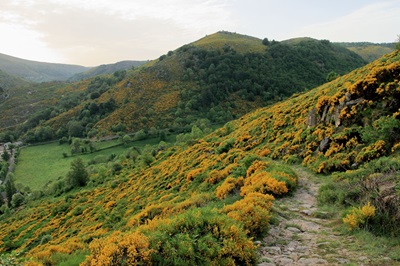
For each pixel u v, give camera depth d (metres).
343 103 18.59
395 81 16.39
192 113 120.75
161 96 133.12
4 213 56.50
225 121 112.56
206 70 145.88
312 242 7.04
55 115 150.12
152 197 26.89
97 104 135.38
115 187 42.62
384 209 7.38
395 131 14.13
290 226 8.35
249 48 168.00
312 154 18.61
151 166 45.22
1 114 181.25
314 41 189.88
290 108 31.17
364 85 17.64
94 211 33.00
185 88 136.12
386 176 9.39
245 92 129.12
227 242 5.98
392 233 6.61
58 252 10.00
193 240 5.89
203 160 30.89
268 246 6.95
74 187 58.06
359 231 7.16
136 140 107.25
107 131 114.25
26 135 133.62
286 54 157.88
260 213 7.92
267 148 24.70
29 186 80.69
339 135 17.02
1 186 81.50
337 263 5.69
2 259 5.88
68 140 119.69
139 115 122.25
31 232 36.22
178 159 38.56
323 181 14.16
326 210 9.73
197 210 7.68
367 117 16.41
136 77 151.12
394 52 26.16
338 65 161.38
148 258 5.29
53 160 102.75
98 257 5.48
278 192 12.21
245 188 13.09
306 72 146.88
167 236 5.95
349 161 14.73
